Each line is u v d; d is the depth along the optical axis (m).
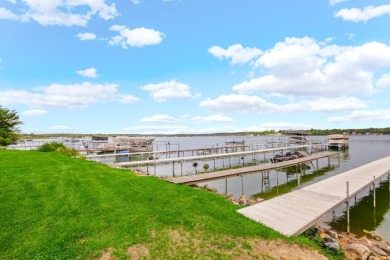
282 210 11.83
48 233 7.46
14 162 18.17
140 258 6.63
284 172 34.66
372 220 16.17
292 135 87.56
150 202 10.72
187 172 35.53
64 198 10.37
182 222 8.87
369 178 20.12
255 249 7.66
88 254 6.59
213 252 7.14
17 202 9.54
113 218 8.73
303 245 8.45
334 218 16.53
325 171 35.16
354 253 9.73
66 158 22.06
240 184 27.20
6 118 41.91
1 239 6.95
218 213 10.09
